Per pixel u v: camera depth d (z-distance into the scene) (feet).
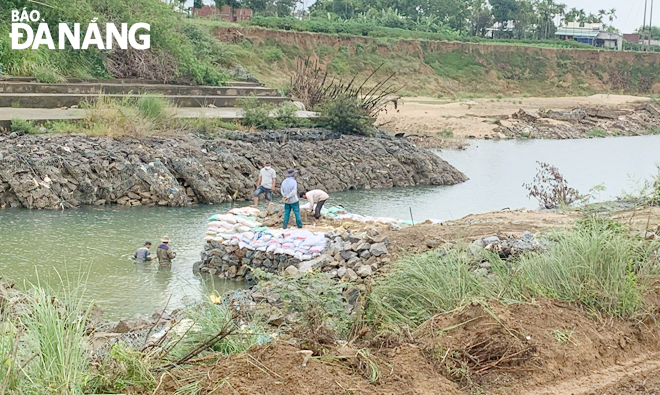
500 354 23.09
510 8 455.63
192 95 130.11
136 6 140.87
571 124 198.18
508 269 30.89
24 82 112.47
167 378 19.88
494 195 95.09
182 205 80.53
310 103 141.18
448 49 302.66
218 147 90.74
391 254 44.78
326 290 27.99
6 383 17.62
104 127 86.99
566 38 443.73
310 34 255.29
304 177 94.17
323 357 21.40
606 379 22.70
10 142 79.82
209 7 319.27
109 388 19.24
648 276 30.53
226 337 23.44
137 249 56.34
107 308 41.86
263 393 18.95
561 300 28.02
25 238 60.03
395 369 21.33
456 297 28.32
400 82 269.64
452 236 46.50
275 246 49.85
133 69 130.93
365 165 101.24
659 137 193.77
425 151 110.63
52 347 19.36
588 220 37.76
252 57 212.64
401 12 422.00
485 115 196.13
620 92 323.16
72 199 76.18
